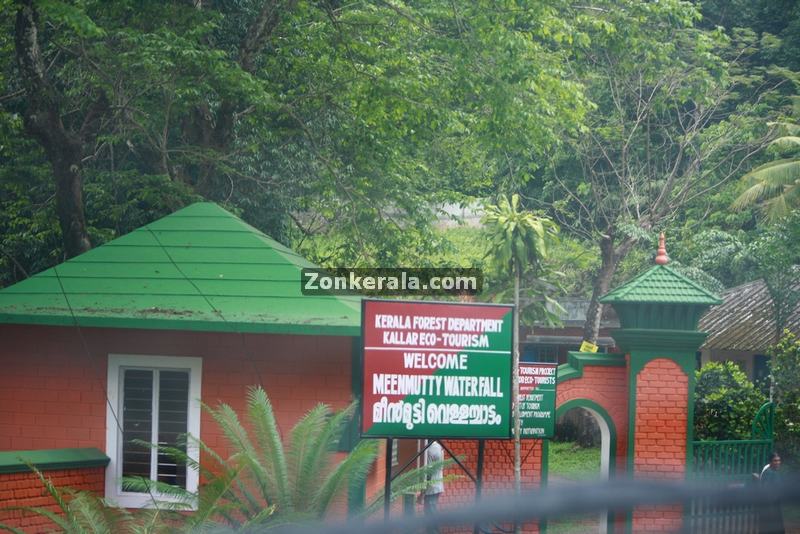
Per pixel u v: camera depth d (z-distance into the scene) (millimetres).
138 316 14453
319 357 14727
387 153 27031
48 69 25812
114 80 22781
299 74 26984
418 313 12492
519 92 24141
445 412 12508
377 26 25688
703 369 24109
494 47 23906
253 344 14852
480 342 12664
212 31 25109
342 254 27625
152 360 14922
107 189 26031
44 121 20844
